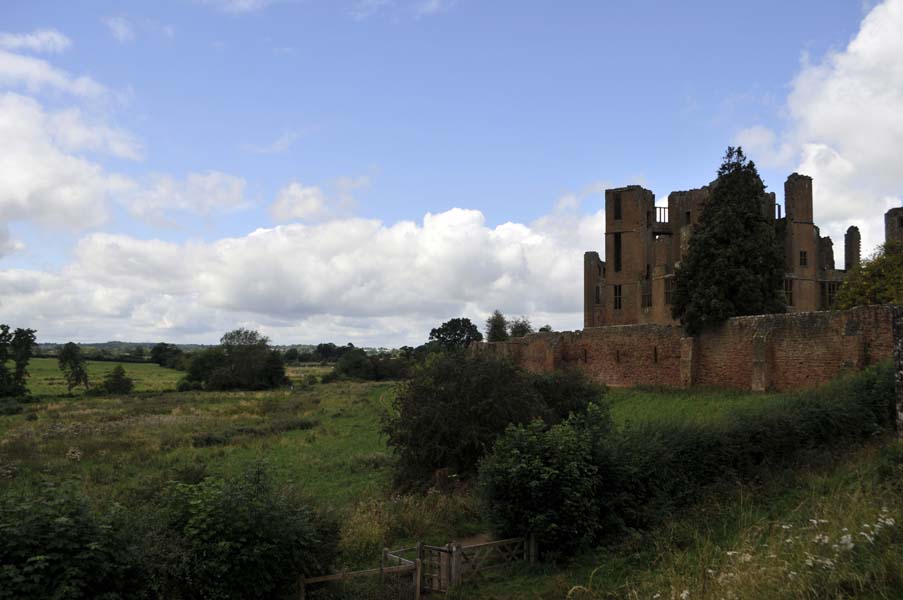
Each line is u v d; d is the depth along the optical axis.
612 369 49.22
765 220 45.22
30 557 11.38
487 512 20.64
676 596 13.10
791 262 58.84
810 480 20.08
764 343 37.91
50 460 39.91
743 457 22.19
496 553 19.78
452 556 17.67
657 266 64.69
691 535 18.12
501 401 30.58
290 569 15.10
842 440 23.53
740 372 40.31
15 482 32.44
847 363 33.56
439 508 24.69
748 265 43.06
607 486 20.14
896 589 10.77
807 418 23.69
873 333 32.88
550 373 38.59
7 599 10.98
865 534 12.30
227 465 38.00
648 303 66.69
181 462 39.44
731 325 41.00
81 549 11.88
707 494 20.72
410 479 29.98
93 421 62.44
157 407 76.75
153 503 16.52
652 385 45.88
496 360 32.69
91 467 37.91
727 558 14.79
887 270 47.31
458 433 29.92
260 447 45.19
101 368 157.25
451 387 30.67
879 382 25.42
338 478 33.75
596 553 18.92
